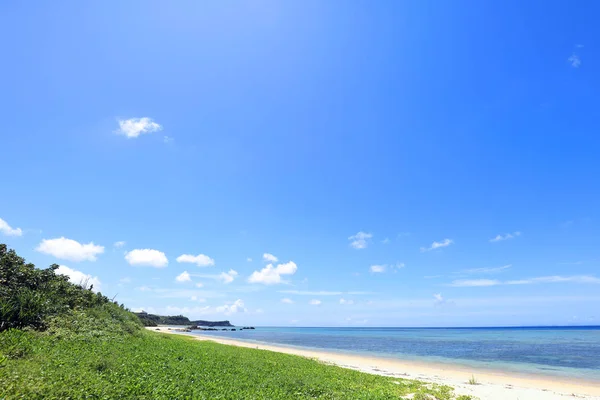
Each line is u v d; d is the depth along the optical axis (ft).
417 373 104.63
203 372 53.93
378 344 253.44
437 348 210.18
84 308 88.28
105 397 32.73
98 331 73.51
